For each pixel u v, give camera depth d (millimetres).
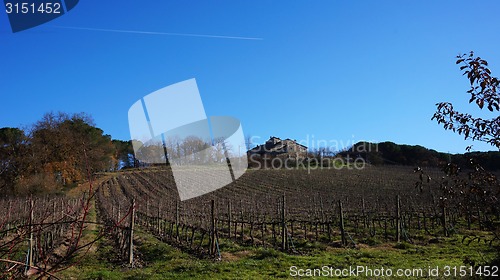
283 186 56688
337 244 18453
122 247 16500
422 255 14562
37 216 16516
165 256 16016
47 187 34344
